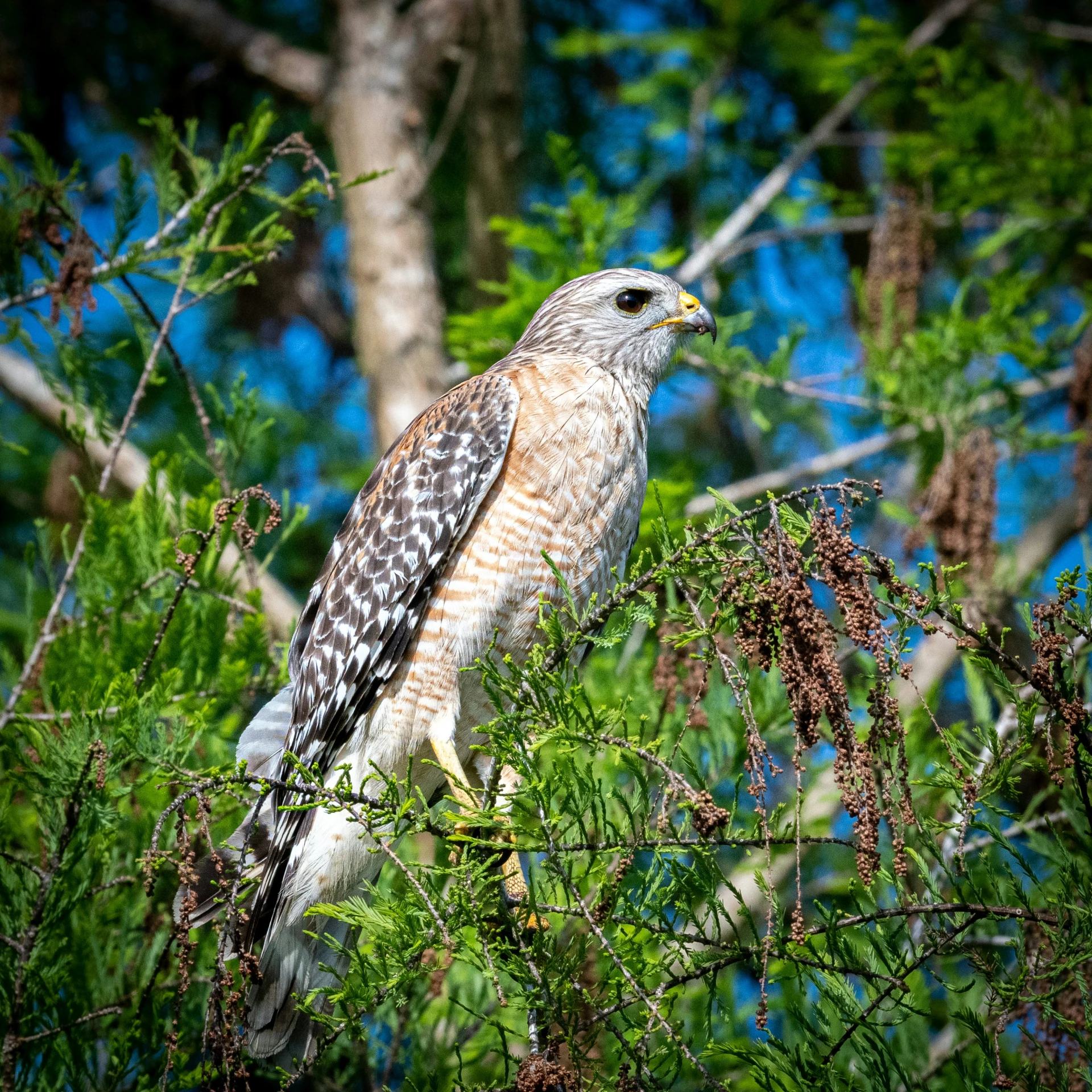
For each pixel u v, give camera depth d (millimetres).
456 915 6250
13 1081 7602
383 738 8820
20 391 12773
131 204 9258
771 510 6012
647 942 6711
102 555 9156
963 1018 6488
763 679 9078
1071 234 13492
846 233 16641
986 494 10289
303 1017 8172
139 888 8711
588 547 8797
